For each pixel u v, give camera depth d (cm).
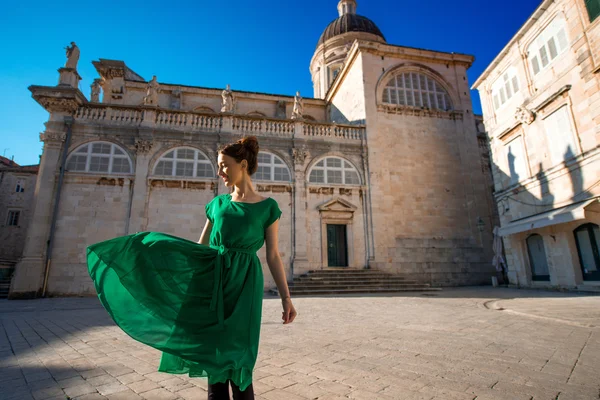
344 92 2852
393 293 1739
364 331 680
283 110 3103
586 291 1466
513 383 360
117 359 475
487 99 2156
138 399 319
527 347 528
